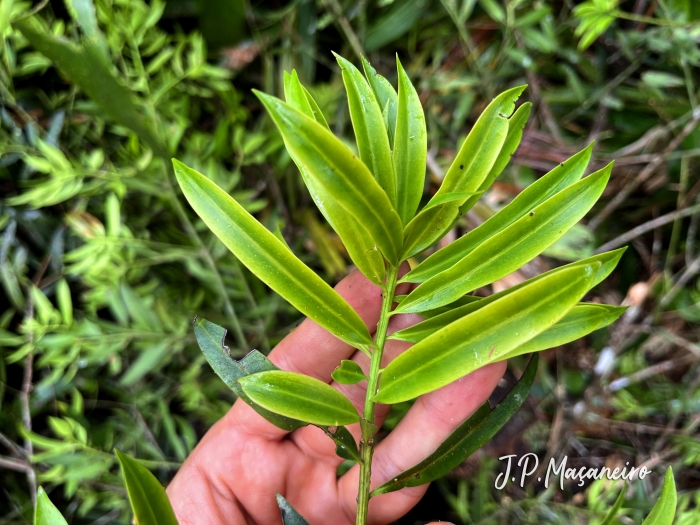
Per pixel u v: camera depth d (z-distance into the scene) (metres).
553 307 0.17
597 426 0.51
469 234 0.22
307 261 0.51
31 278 0.48
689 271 0.48
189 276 0.50
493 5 0.44
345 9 0.49
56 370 0.39
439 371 0.19
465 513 0.44
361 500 0.23
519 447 0.52
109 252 0.39
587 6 0.38
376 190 0.18
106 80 0.34
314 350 0.34
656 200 0.52
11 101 0.38
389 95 0.23
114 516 0.46
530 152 0.50
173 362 0.50
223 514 0.34
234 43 0.48
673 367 0.55
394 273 0.22
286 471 0.36
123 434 0.47
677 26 0.40
